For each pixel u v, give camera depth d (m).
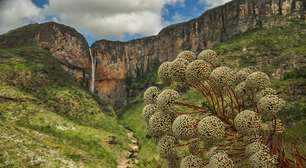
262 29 142.88
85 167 71.50
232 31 155.88
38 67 124.31
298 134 7.44
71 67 168.62
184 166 7.07
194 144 7.34
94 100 125.12
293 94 79.06
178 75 7.86
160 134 7.59
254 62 121.00
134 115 134.88
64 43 169.62
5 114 90.88
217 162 6.68
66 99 115.38
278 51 122.00
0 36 163.88
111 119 118.62
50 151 71.25
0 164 60.06
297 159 7.01
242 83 8.05
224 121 7.42
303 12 141.12
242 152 7.17
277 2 145.75
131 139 106.38
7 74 112.62
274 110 7.20
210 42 162.75
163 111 7.53
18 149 66.12
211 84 7.57
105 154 86.62
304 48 118.31
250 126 6.89
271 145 7.19
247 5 153.50
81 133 93.94
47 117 95.38
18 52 133.62
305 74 99.44
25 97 101.56
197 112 7.54
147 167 81.19
